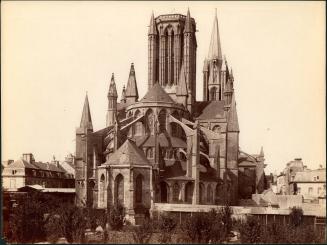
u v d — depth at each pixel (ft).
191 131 285.02
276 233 173.17
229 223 181.47
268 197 285.64
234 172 304.71
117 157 261.03
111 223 203.51
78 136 295.89
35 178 306.35
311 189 273.75
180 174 281.74
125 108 367.45
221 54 460.55
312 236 177.17
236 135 307.99
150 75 395.96
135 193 253.65
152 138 298.35
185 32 393.70
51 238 183.01
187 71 390.42
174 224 189.47
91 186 289.53
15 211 191.01
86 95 296.71
